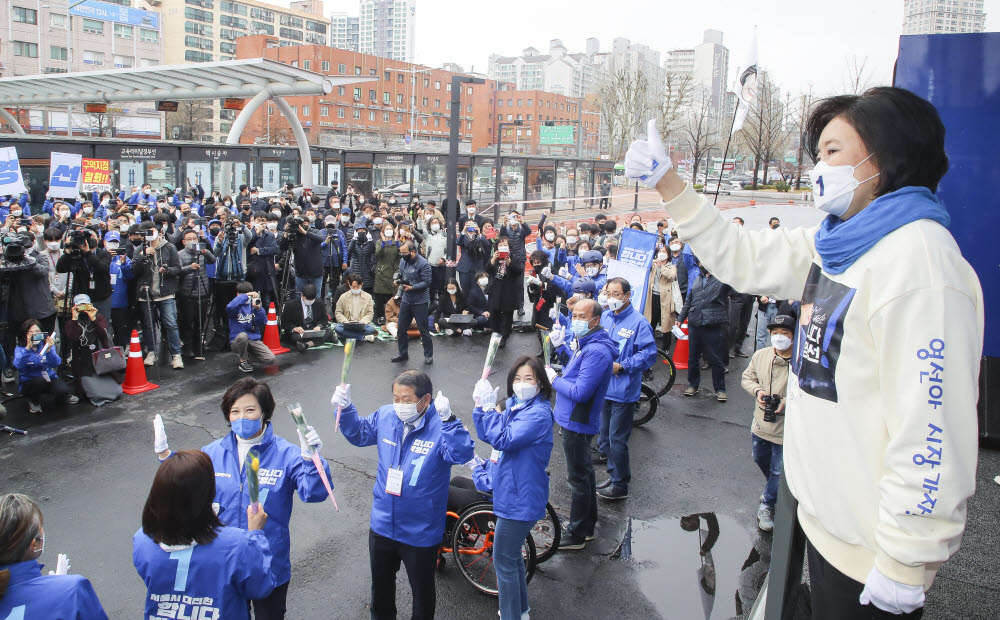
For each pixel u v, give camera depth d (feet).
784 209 60.49
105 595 16.38
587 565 18.11
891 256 5.43
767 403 19.36
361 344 39.01
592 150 349.00
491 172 114.32
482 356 37.35
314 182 80.43
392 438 13.73
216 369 33.30
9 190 45.88
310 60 310.86
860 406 5.65
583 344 18.24
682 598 16.67
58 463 22.93
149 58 244.83
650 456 25.27
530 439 13.97
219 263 37.52
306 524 19.76
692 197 6.52
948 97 20.63
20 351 26.35
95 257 30.83
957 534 5.03
